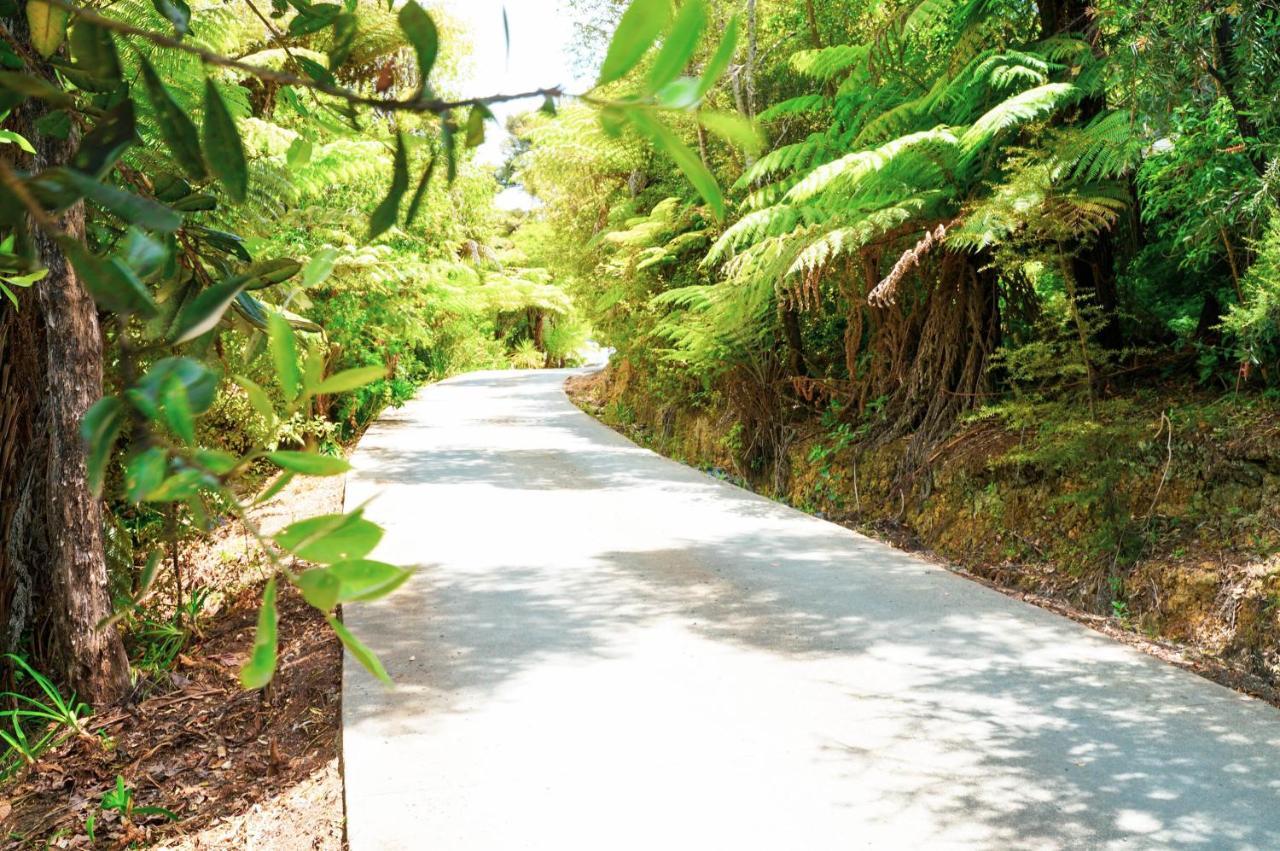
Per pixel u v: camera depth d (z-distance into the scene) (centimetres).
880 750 331
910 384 865
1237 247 632
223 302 52
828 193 820
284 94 103
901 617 482
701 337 1000
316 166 761
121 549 523
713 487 850
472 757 328
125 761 392
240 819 325
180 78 246
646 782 310
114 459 521
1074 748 333
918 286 885
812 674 404
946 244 741
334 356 1122
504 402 1636
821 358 1076
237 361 293
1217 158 572
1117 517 601
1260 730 348
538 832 279
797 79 1109
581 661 420
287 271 162
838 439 936
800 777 312
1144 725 353
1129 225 737
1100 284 731
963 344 819
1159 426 616
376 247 1065
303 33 98
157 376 50
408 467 941
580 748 334
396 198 61
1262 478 552
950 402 812
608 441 1155
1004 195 650
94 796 366
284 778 351
